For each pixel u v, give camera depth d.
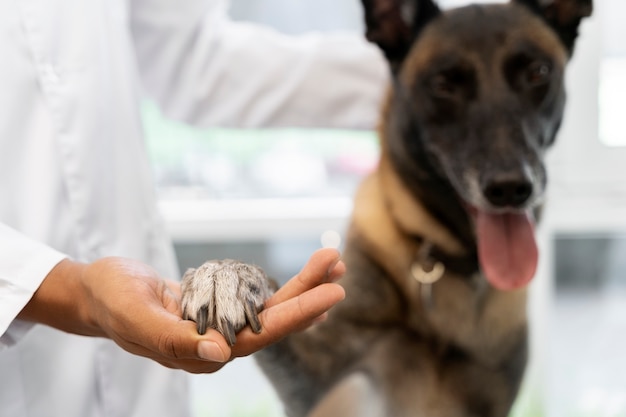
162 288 0.91
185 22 1.69
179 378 1.47
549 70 1.60
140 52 1.75
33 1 1.28
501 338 1.66
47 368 1.28
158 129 2.48
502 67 1.57
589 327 2.90
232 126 1.84
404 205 1.67
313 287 0.85
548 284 2.47
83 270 0.94
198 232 2.49
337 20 2.24
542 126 1.60
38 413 1.27
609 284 3.05
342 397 1.63
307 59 1.83
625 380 2.59
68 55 1.31
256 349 0.83
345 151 2.56
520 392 1.76
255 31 1.85
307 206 2.51
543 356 2.43
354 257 1.69
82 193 1.31
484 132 1.53
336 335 1.63
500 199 1.47
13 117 1.25
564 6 1.66
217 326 0.82
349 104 1.88
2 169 1.23
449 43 1.61
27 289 0.95
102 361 1.34
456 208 1.62
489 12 1.64
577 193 2.38
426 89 1.63
